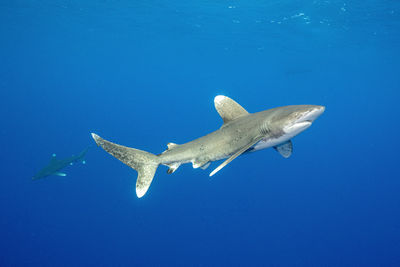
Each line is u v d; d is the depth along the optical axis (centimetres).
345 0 1930
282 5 2108
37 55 7188
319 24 2559
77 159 1285
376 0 1908
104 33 3809
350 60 4525
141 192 510
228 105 532
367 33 2861
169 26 3052
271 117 472
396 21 2400
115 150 511
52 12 2922
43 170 1204
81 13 2855
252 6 2173
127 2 2344
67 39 4603
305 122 451
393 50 3712
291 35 3027
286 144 548
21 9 2891
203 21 2716
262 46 3728
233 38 3384
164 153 545
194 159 529
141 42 4247
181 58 5612
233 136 505
